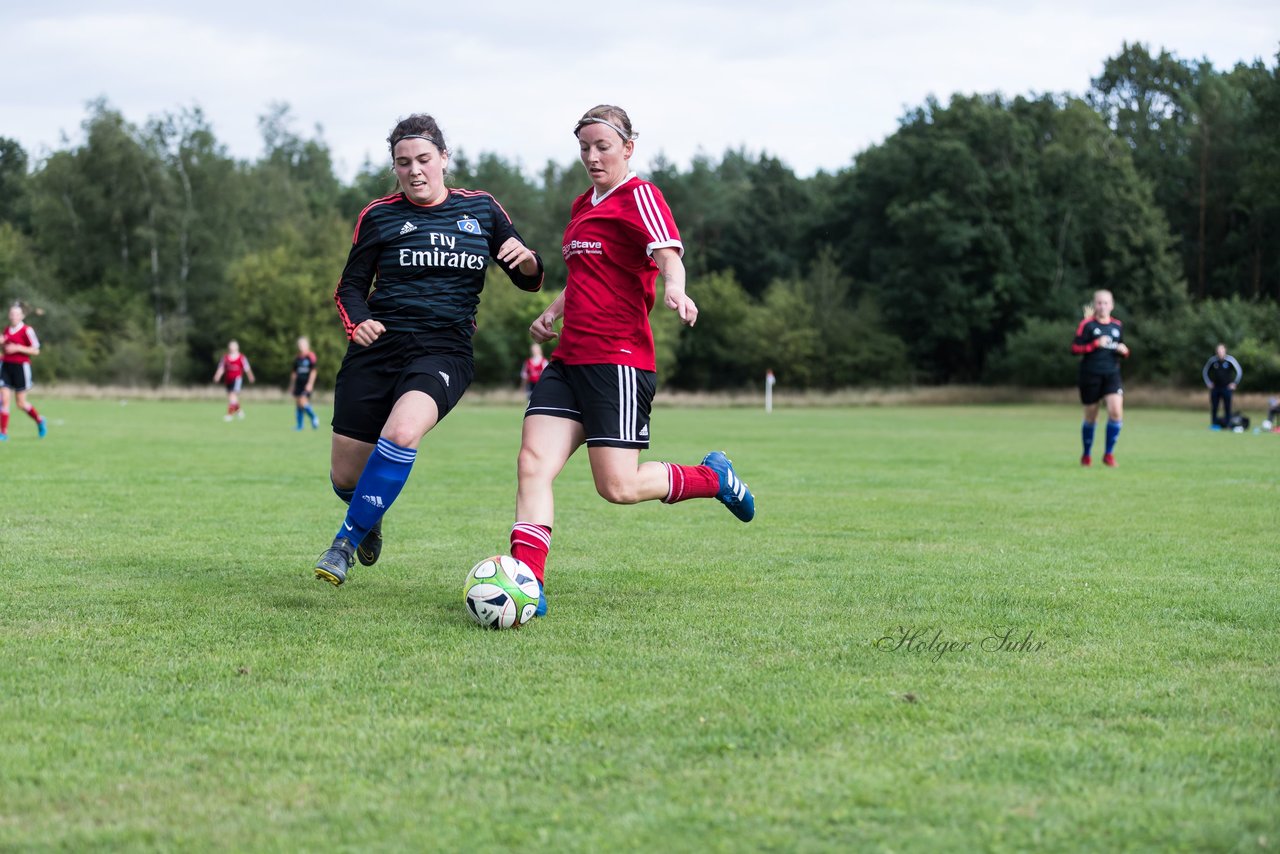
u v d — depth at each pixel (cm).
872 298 6200
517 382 5634
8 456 1379
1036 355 5384
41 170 6031
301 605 499
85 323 5931
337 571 491
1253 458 1533
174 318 5959
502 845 242
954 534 757
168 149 6131
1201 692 359
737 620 469
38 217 6050
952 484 1133
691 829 250
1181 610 493
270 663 392
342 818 257
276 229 6594
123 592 526
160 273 6131
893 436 2155
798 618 473
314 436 1919
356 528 502
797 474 1252
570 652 411
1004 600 516
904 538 737
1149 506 933
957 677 376
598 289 488
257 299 5741
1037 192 6050
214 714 333
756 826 252
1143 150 6831
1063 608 498
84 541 694
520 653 408
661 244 471
